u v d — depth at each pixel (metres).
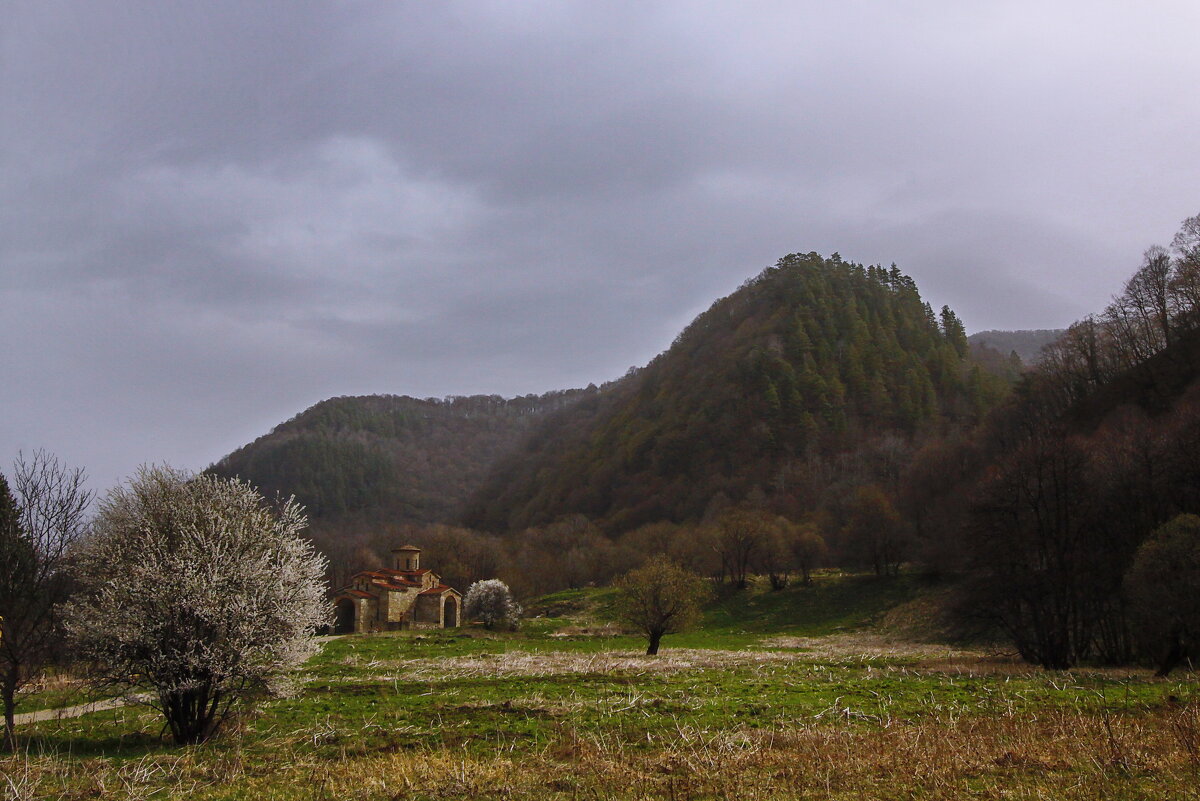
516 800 15.00
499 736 20.77
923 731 19.69
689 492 147.12
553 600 97.94
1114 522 45.84
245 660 21.58
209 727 21.94
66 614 21.33
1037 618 39.88
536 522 169.88
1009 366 180.00
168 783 17.06
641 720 22.39
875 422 147.50
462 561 116.38
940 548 80.44
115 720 24.94
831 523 109.31
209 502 23.14
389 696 28.20
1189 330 76.50
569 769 17.28
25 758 18.77
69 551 22.55
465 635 63.88
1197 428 46.38
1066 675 32.56
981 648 51.22
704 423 162.12
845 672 35.28
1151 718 19.92
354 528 173.25
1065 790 13.76
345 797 15.52
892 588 82.19
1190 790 13.13
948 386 154.88
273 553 23.28
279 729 22.81
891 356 165.75
